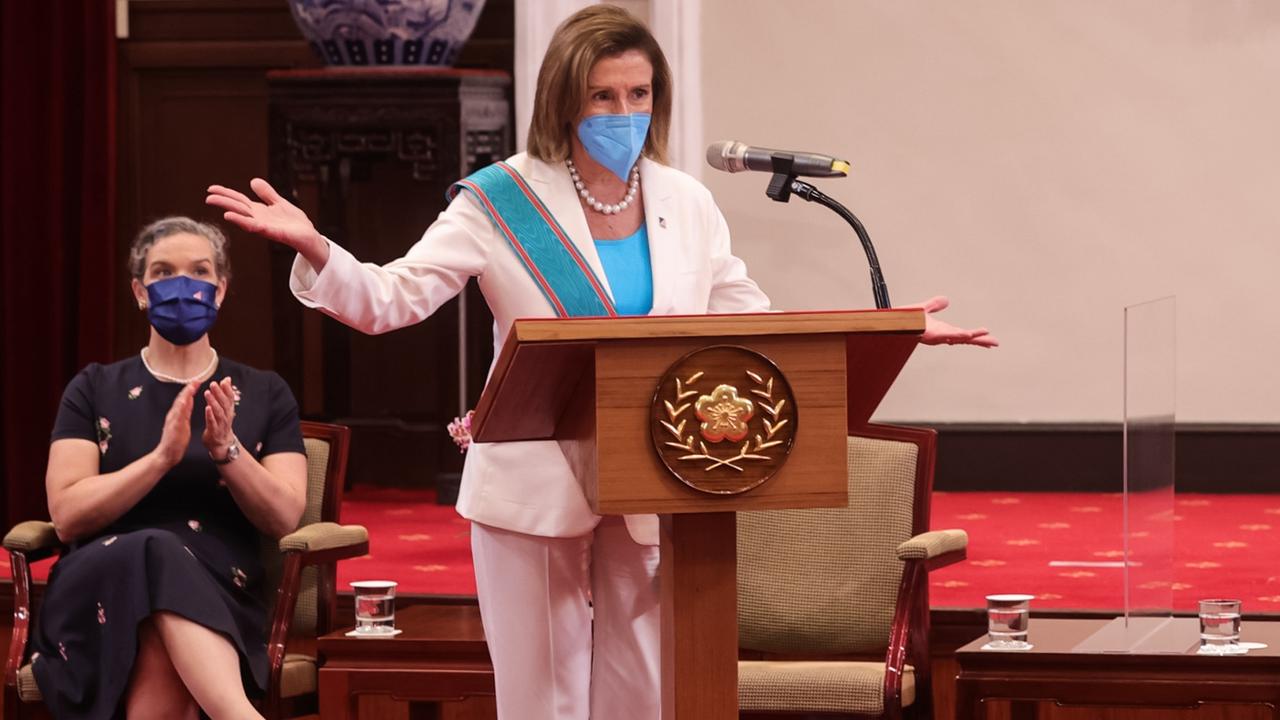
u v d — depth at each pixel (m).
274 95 25.73
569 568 9.86
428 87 25.44
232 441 13.58
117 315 29.39
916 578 13.28
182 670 12.84
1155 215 27.48
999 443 27.80
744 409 7.46
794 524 14.48
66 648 13.32
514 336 7.35
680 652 7.82
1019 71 27.56
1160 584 12.62
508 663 9.84
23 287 27.84
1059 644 12.52
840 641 14.29
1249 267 27.39
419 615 15.49
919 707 13.30
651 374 7.41
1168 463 12.61
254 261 29.41
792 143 27.94
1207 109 27.31
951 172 27.77
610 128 9.36
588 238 9.71
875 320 7.55
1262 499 26.61
